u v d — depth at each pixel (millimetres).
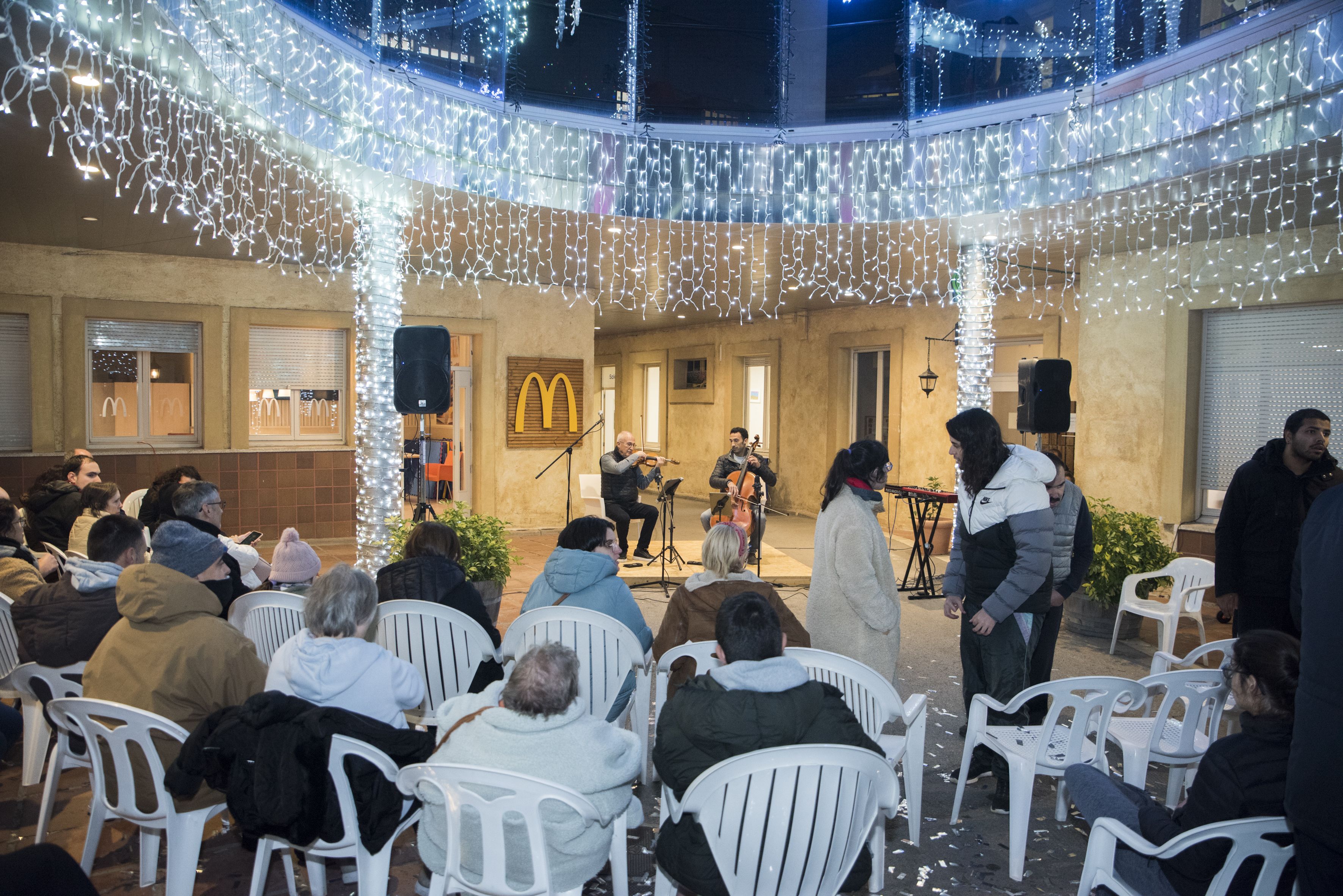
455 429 12008
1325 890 1806
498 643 3959
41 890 1489
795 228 8250
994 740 3338
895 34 9008
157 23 4027
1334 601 1784
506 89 8492
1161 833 2328
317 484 10500
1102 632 6609
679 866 2387
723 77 9484
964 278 8922
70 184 6316
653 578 8375
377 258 7629
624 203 7910
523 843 2270
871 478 3805
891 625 3672
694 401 16844
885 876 3156
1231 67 6008
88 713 2658
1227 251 7930
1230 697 3746
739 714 2309
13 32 3674
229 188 6723
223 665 2814
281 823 2402
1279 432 7773
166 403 9922
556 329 12078
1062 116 7117
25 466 8844
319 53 5785
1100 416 9023
